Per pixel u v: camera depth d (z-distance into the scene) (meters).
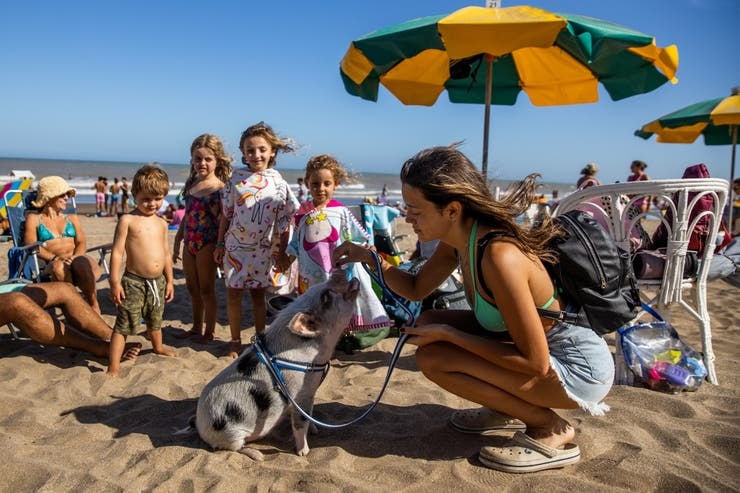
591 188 4.02
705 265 4.05
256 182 4.62
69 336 4.39
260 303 4.92
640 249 4.73
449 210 2.57
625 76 5.58
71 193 5.61
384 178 112.31
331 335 2.99
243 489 2.59
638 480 2.62
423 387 3.92
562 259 2.60
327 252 4.50
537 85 6.77
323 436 3.18
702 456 2.85
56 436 3.11
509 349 2.61
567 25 4.13
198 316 5.31
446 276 3.21
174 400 3.69
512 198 2.55
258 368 2.90
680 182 3.70
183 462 2.79
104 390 3.83
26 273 5.33
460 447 3.02
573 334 2.71
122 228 4.23
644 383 3.78
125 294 4.25
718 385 3.88
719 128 11.33
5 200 6.26
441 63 6.54
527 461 2.70
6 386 3.79
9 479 2.64
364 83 5.74
